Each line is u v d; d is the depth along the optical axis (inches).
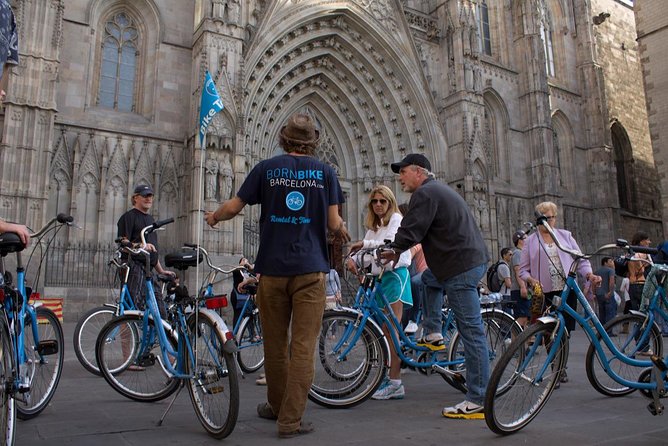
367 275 276.5
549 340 218.2
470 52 1278.3
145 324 263.4
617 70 1916.8
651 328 283.6
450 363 282.8
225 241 882.1
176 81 1015.0
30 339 228.1
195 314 215.3
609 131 1643.7
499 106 1456.7
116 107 981.8
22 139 802.2
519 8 1529.3
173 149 983.0
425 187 247.0
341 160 1246.3
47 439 191.5
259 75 1033.5
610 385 283.1
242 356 366.6
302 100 1211.9
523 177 1446.9
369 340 256.2
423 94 1233.4
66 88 920.9
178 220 957.8
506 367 204.1
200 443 187.3
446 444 186.9
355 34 1187.9
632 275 554.3
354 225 1216.2
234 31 965.2
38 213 801.6
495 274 525.3
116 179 927.7
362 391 252.2
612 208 1581.0
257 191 213.8
